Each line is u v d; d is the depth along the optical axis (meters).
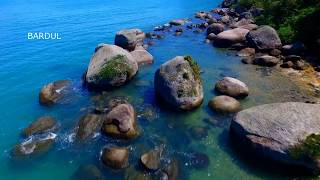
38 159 15.30
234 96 20.34
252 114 15.77
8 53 31.89
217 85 21.50
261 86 22.05
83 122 17.44
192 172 14.30
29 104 21.14
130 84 23.25
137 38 32.66
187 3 63.41
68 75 26.05
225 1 56.62
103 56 23.23
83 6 59.72
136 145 16.05
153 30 40.22
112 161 14.46
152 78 24.36
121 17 48.94
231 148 15.76
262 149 14.29
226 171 14.29
